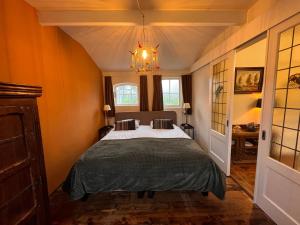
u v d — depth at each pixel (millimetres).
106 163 2207
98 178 2168
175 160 2244
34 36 2240
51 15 2340
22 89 1079
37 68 2273
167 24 2459
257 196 2160
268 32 1926
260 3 2125
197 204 2223
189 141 3055
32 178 1182
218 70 3268
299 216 1573
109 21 2387
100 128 4855
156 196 2408
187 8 2361
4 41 1766
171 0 2172
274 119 1896
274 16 1806
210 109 3570
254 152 3686
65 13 2352
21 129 1107
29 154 1157
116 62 4562
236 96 3738
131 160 2242
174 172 2193
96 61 4461
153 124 4359
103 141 3146
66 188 2207
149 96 5180
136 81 5152
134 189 2197
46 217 1329
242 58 3590
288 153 1727
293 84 1662
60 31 2875
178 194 2445
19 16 1985
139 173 2188
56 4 2197
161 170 2199
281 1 1711
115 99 5285
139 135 3604
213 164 2236
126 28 3068
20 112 1083
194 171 2199
